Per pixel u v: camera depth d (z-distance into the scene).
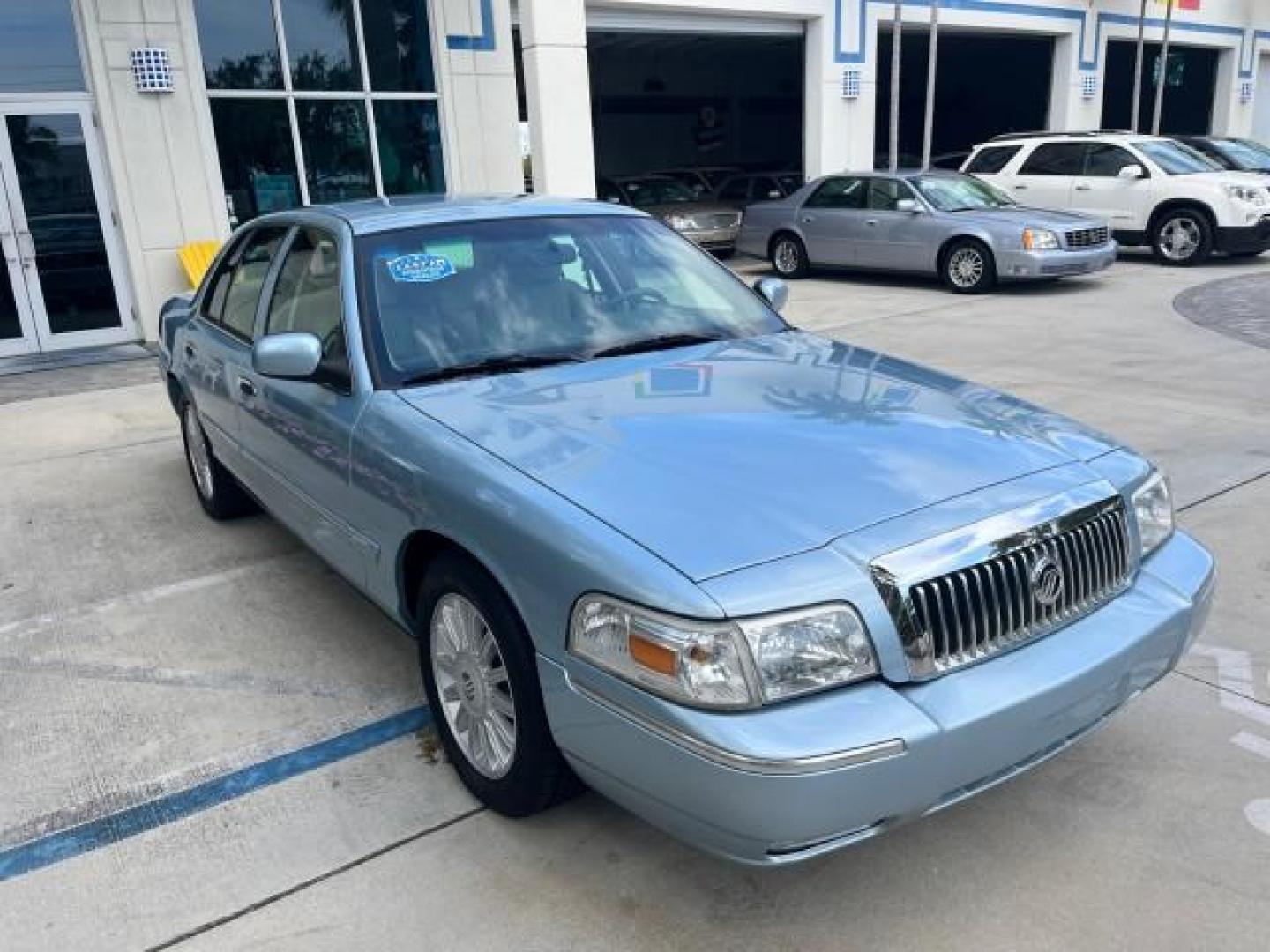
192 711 3.57
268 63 11.84
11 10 10.38
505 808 2.87
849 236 13.91
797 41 21.84
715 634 2.14
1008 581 2.41
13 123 10.59
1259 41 26.11
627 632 2.24
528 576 2.48
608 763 2.36
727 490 2.50
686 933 2.48
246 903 2.63
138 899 2.65
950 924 2.47
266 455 4.11
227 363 4.50
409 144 13.11
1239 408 6.85
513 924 2.52
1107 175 14.73
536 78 13.80
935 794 2.24
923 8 18.61
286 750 3.32
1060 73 21.75
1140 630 2.57
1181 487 5.34
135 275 11.30
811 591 2.21
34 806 3.07
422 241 3.77
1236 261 14.63
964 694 2.27
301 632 4.15
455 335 3.51
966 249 12.57
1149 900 2.53
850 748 2.10
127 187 11.09
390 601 3.25
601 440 2.80
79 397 8.82
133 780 3.18
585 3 14.77
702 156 30.95
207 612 4.37
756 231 15.29
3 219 10.66
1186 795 2.91
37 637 4.19
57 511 5.75
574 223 4.12
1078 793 2.94
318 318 3.73
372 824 2.92
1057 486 2.63
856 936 2.45
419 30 12.89
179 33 11.07
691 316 3.93
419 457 2.92
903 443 2.77
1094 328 9.92
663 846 2.79
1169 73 27.16
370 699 3.62
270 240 4.52
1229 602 4.05
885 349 9.26
